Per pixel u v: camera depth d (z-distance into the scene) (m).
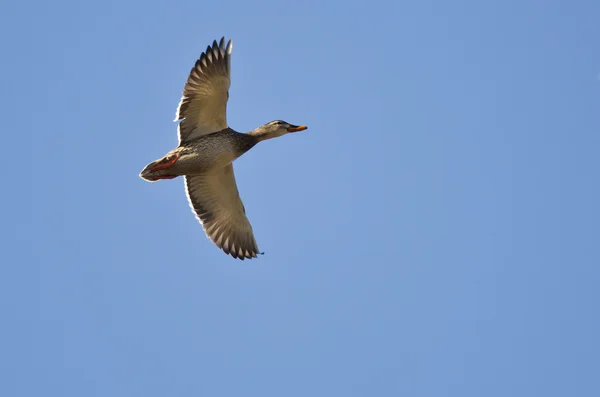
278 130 18.78
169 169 17.86
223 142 18.03
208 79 17.55
